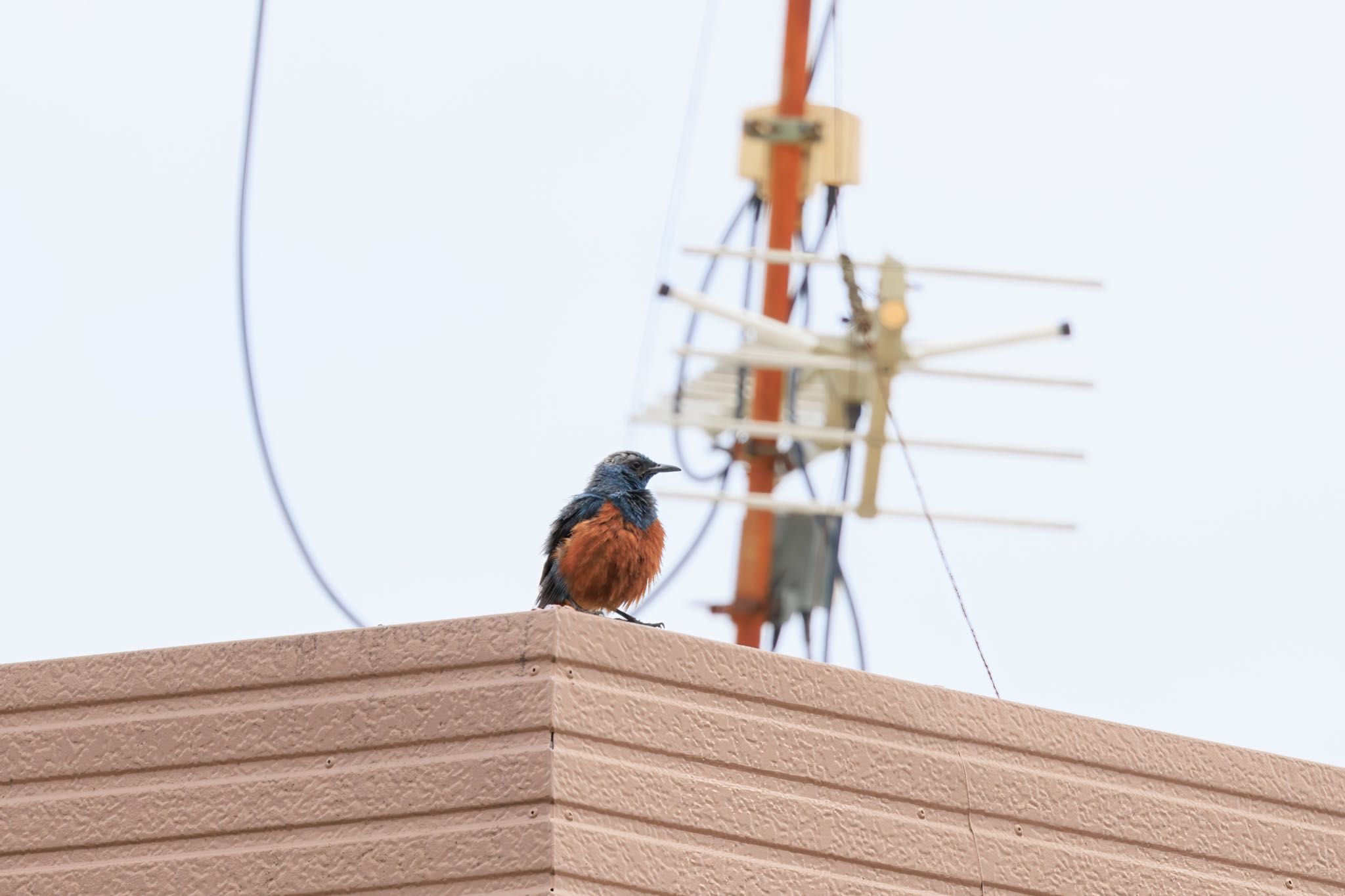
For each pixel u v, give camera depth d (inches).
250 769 436.8
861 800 446.9
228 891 418.9
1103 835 474.9
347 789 423.2
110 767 446.0
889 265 1088.8
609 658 430.9
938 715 468.4
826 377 1110.4
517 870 397.1
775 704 447.2
